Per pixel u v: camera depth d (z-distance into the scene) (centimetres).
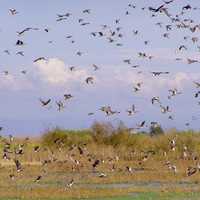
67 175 6638
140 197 5100
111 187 5719
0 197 5103
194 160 7738
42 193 5284
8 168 7038
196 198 5078
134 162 7806
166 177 6431
